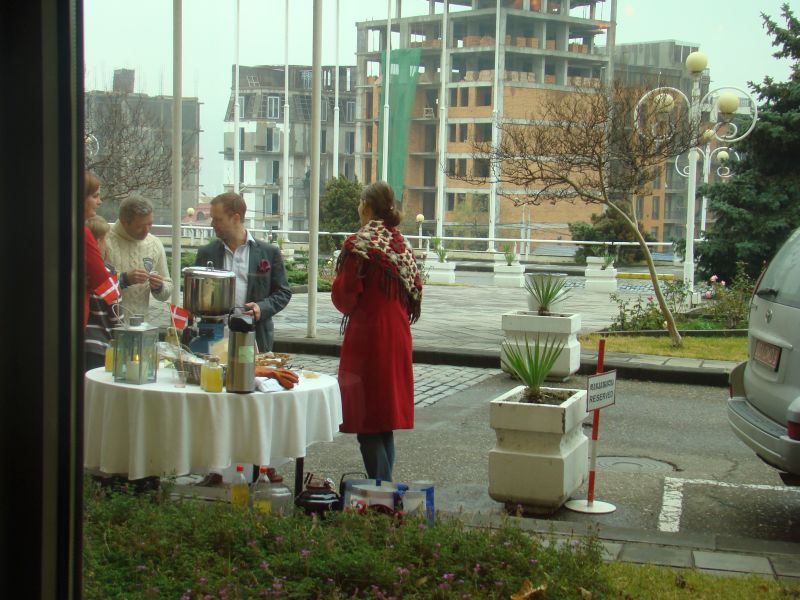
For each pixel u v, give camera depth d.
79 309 2.10
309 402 5.48
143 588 3.89
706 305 19.17
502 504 6.82
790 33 26.16
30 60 1.97
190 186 18.12
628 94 16.83
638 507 6.86
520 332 12.48
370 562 4.17
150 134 17.25
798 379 6.25
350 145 93.38
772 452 6.18
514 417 6.52
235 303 6.59
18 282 2.01
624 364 12.84
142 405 5.10
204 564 4.22
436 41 86.12
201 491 5.40
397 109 48.12
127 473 5.20
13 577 2.05
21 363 2.02
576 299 25.89
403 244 6.21
